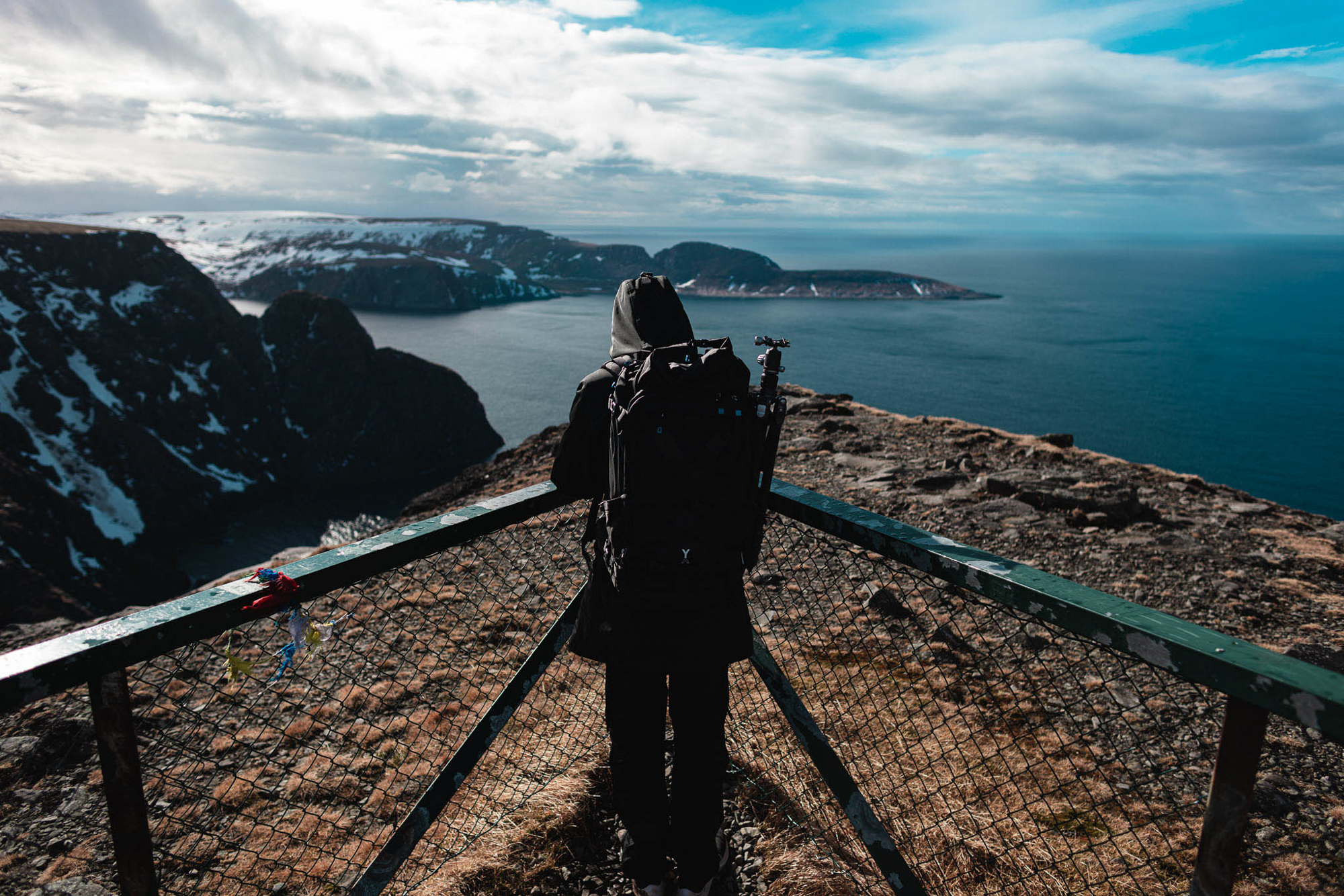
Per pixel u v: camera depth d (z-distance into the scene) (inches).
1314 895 109.5
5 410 6840.6
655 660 73.4
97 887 108.0
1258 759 46.9
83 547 5782.5
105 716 57.1
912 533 72.0
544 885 93.5
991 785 122.8
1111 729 145.8
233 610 62.4
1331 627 206.4
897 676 160.7
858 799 80.6
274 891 100.0
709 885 83.4
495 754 129.0
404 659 169.8
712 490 70.4
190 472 7608.3
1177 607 219.3
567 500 89.7
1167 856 106.0
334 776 129.3
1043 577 60.4
